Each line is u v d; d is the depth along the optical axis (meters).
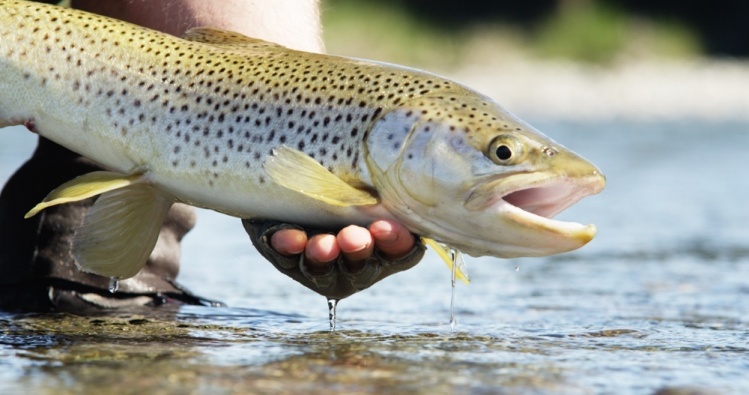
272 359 3.19
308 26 4.56
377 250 3.58
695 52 33.41
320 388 2.81
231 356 3.24
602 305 4.77
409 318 4.35
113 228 3.87
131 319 4.13
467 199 3.55
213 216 8.09
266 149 3.70
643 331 4.00
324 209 3.64
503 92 23.12
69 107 3.96
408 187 3.60
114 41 4.00
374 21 30.05
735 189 9.77
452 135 3.58
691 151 13.16
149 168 3.86
